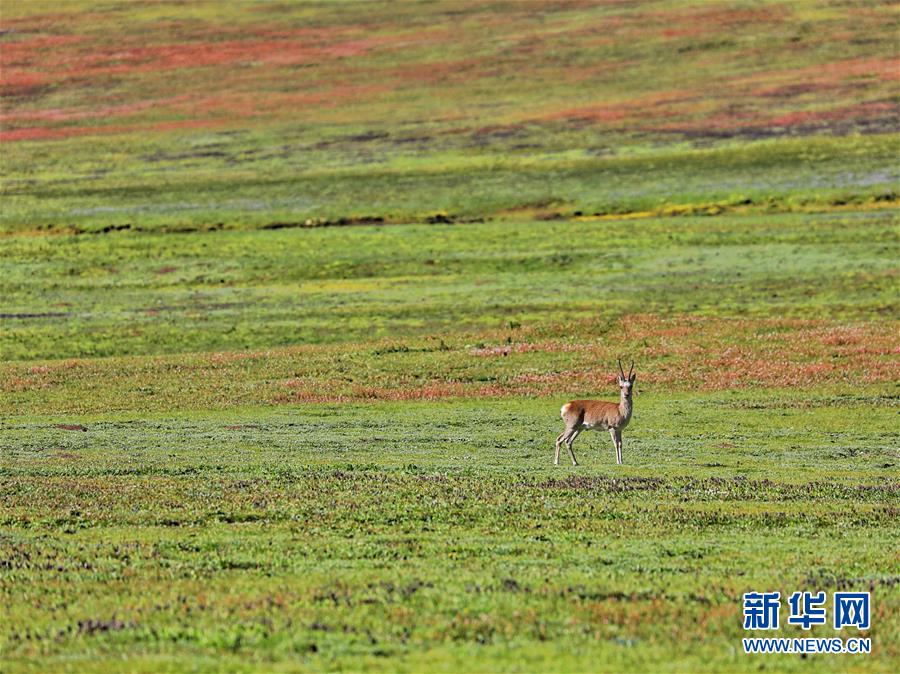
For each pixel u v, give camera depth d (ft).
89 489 106.11
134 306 260.83
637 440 141.28
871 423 150.41
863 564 77.41
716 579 72.33
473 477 114.42
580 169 363.35
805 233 289.53
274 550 80.89
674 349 200.85
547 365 193.88
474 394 176.45
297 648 57.31
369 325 234.99
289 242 307.37
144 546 82.07
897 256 265.13
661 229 302.25
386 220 328.29
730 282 253.44
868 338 201.57
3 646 58.29
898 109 404.36
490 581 70.64
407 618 62.49
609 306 239.50
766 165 352.69
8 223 337.93
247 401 174.19
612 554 79.77
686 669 54.49
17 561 77.36
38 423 159.22
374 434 146.92
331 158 398.01
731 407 162.61
